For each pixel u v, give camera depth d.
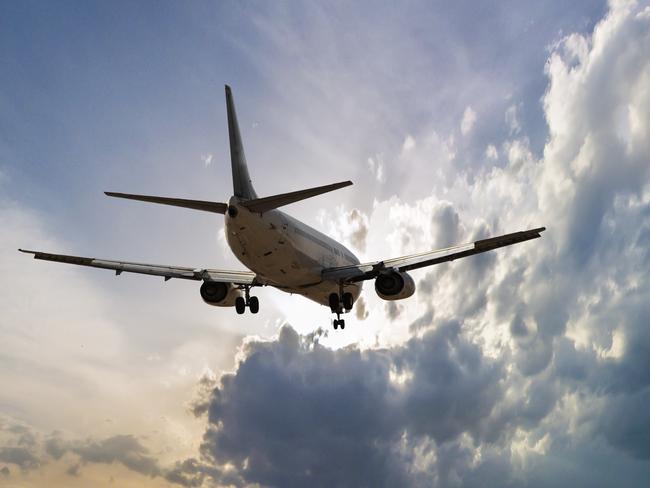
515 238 24.70
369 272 27.81
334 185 22.97
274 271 27.16
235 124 25.69
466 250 26.03
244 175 25.61
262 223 25.16
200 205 24.56
